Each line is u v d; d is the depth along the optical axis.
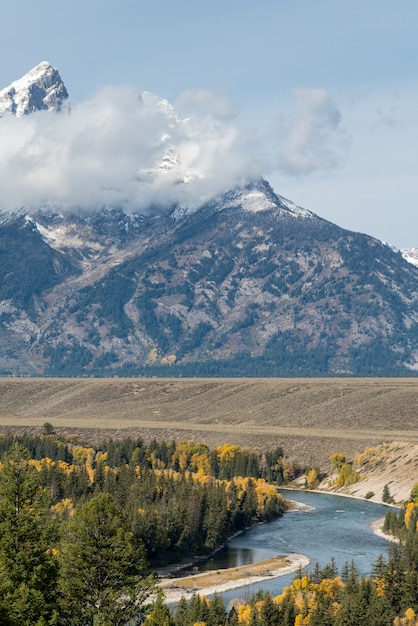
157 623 129.12
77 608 128.12
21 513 130.88
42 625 114.75
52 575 127.75
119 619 130.12
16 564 125.00
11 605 115.81
